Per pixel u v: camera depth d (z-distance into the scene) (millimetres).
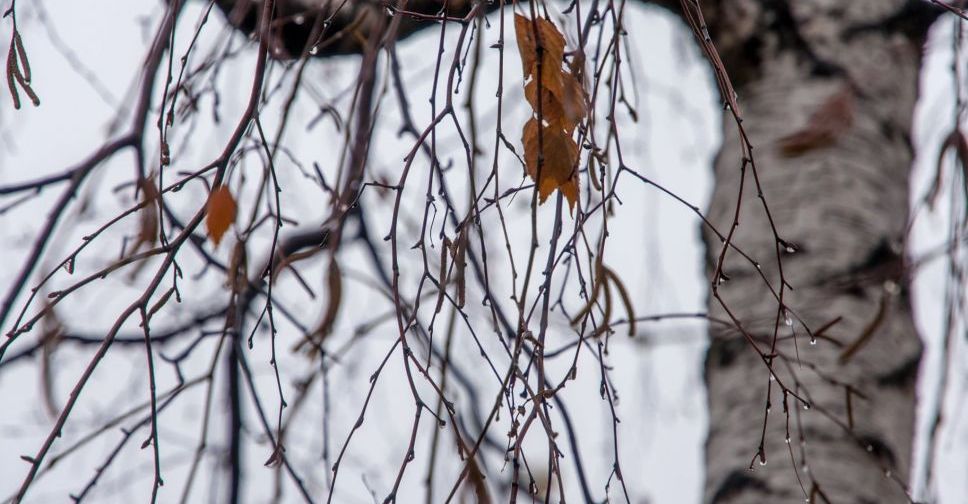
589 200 2410
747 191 2824
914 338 2760
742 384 2734
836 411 2691
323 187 2619
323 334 2637
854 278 2736
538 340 2342
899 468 2686
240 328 2727
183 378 2611
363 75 2516
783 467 2680
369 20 2816
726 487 2697
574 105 2326
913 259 2729
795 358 2717
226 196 2424
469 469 2410
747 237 2799
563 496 2340
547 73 2338
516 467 2334
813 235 2770
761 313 2748
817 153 2809
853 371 2703
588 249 2389
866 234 2770
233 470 2775
